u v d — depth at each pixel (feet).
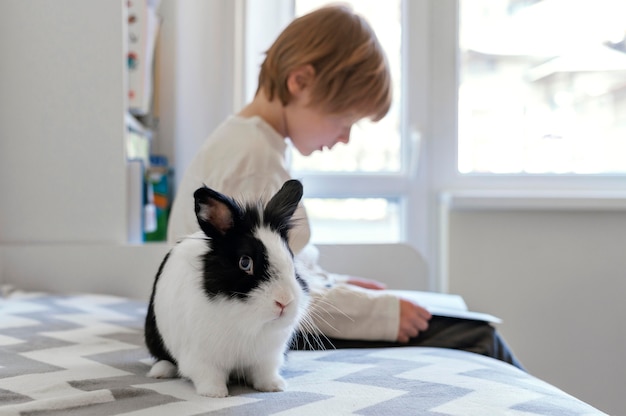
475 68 6.51
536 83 6.50
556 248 5.88
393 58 6.50
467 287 5.88
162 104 6.33
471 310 5.88
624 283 5.89
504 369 3.13
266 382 2.60
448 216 5.86
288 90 4.30
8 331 3.58
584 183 6.48
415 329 3.86
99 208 5.26
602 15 6.43
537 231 5.87
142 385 2.58
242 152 3.85
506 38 6.48
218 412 2.21
